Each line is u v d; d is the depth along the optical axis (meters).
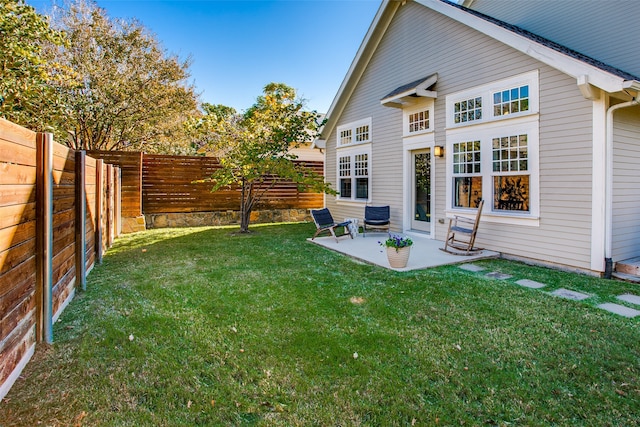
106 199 7.35
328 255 6.65
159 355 2.82
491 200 6.54
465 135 6.96
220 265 5.83
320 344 3.02
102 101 11.81
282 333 3.23
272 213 12.62
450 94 7.27
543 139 5.68
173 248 7.33
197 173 11.41
